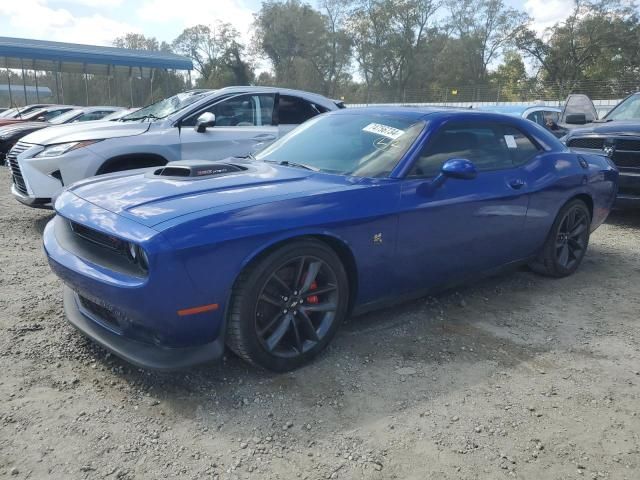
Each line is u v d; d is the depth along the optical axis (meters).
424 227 3.38
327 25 60.84
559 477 2.23
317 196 2.93
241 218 2.62
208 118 6.03
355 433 2.46
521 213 4.08
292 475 2.18
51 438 2.34
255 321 2.73
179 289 2.45
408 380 2.94
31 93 40.44
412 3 57.44
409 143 3.52
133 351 2.64
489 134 4.05
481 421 2.59
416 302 4.06
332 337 3.10
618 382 3.01
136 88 36.28
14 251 5.12
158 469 2.19
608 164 5.12
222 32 62.94
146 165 5.95
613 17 48.47
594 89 31.06
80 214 2.81
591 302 4.24
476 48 55.72
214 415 2.56
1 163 13.65
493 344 3.42
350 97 48.97
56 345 3.17
